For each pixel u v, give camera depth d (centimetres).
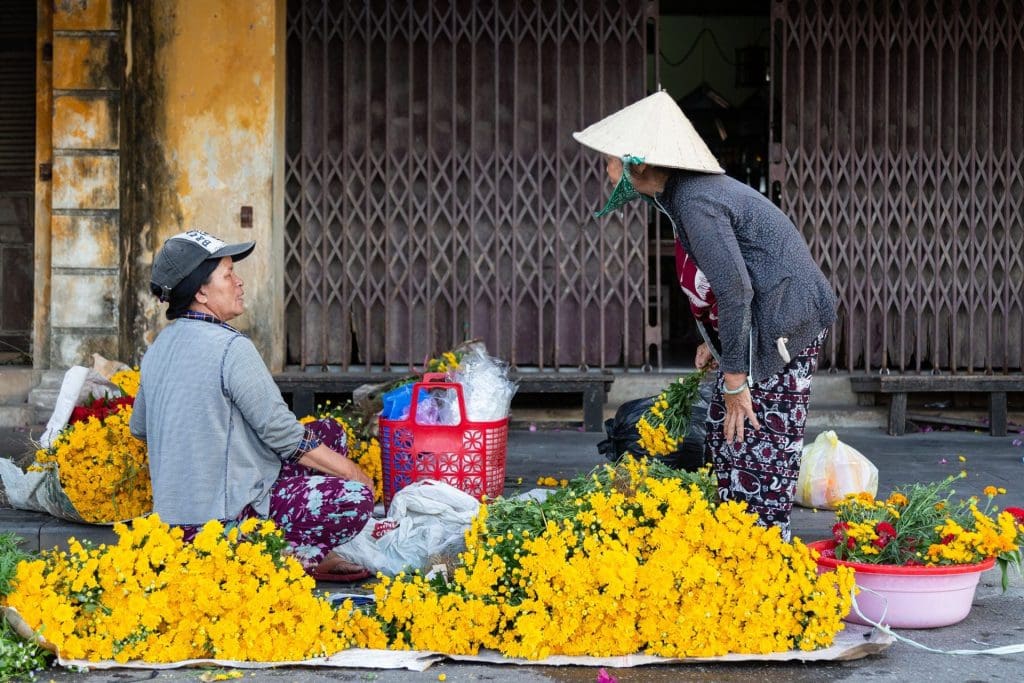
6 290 852
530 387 773
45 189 793
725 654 348
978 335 827
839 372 825
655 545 357
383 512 496
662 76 1492
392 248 810
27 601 349
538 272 813
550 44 812
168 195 771
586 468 634
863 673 343
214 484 385
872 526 393
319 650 349
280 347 798
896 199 820
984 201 819
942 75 818
